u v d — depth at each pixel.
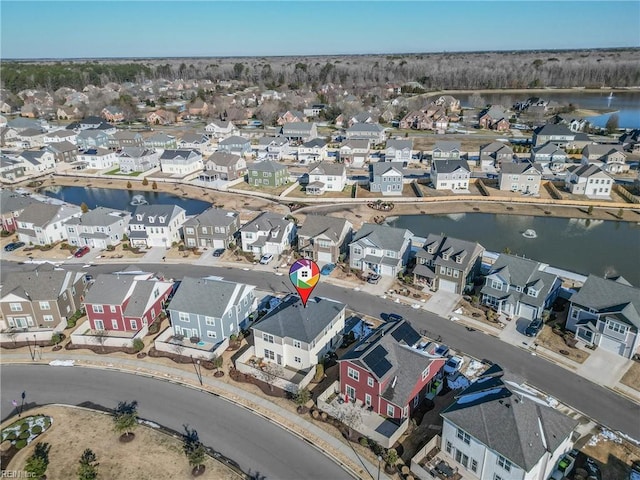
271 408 47.09
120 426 42.59
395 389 44.78
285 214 102.31
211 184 124.88
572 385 49.88
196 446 42.12
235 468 40.16
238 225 89.00
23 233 88.31
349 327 60.31
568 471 39.44
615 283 57.06
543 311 61.50
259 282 72.50
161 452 41.91
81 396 49.25
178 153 137.62
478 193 115.00
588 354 54.81
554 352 55.22
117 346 57.50
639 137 150.25
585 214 103.62
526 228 97.62
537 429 37.41
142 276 64.75
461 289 67.38
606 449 41.84
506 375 44.12
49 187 129.50
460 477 39.19
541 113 198.75
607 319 54.25
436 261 68.69
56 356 56.00
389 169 114.94
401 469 39.84
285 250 82.38
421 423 45.00
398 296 67.88
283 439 43.28
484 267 76.06
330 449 42.09
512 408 38.16
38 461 38.75
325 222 80.25
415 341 52.00
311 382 50.81
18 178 135.25
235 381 51.03
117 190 126.31
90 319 60.25
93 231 85.62
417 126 194.00
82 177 136.50
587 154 132.62
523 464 34.75
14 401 48.56
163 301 64.88
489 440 37.00
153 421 45.66
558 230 96.69
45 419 45.91
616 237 93.12
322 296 67.88
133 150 139.75
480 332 59.19
